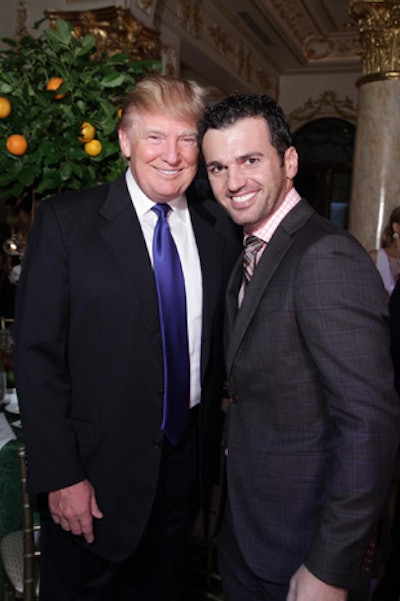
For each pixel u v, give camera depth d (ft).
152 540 5.52
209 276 5.41
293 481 4.38
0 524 5.96
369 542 4.07
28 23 16.15
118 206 5.06
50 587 5.39
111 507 5.05
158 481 5.30
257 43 27.40
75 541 5.22
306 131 33.17
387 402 3.80
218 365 5.54
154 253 5.10
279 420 4.40
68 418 4.91
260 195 4.26
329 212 33.45
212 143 4.25
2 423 6.32
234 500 4.73
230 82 26.30
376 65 16.51
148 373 4.97
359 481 3.76
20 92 6.25
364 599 4.38
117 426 4.96
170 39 19.44
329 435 4.31
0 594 6.22
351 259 3.89
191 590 7.69
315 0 24.72
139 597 5.74
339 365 3.77
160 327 5.00
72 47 6.30
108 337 4.87
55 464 4.71
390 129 16.42
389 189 16.58
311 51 30.66
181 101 4.79
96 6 15.39
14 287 13.30
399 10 15.83
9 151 6.07
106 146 6.45
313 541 4.01
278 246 4.29
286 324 4.14
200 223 5.62
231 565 5.05
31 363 4.68
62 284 4.76
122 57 6.48
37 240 4.85
